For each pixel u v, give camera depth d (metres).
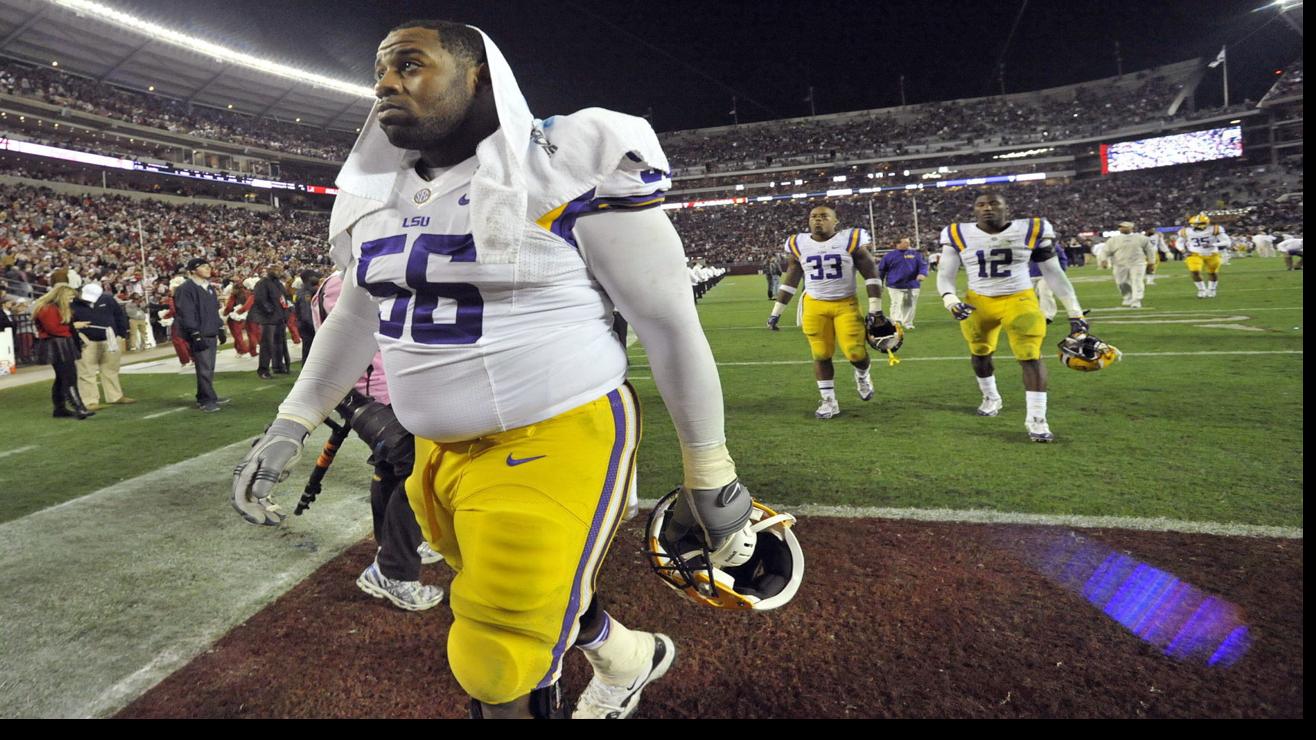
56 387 7.72
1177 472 4.10
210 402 7.96
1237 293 14.94
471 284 1.31
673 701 2.21
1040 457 4.57
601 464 1.40
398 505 2.80
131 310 15.52
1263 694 2.10
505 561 1.31
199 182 44.59
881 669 2.32
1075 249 31.89
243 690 2.37
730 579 1.65
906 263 12.31
